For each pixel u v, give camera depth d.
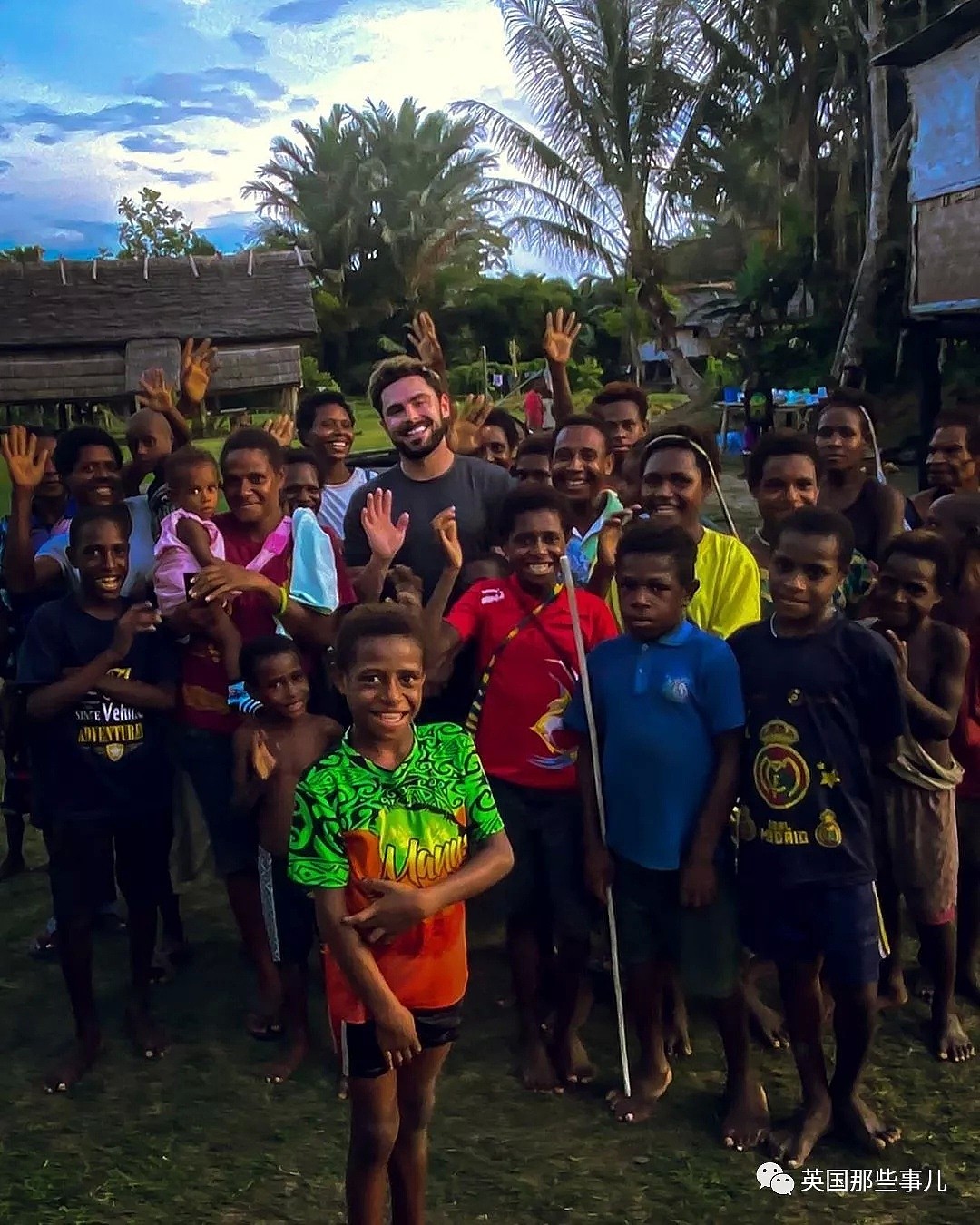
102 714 3.68
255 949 4.02
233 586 3.69
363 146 46.28
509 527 3.65
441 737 2.71
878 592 3.69
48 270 12.38
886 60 14.07
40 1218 3.04
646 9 22.75
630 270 25.73
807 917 3.22
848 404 4.56
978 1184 3.10
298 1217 3.04
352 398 43.78
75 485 4.54
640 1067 3.53
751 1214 3.01
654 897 3.38
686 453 3.81
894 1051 3.75
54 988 4.38
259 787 3.71
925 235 14.42
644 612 3.29
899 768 3.63
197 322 12.07
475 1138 3.37
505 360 43.66
